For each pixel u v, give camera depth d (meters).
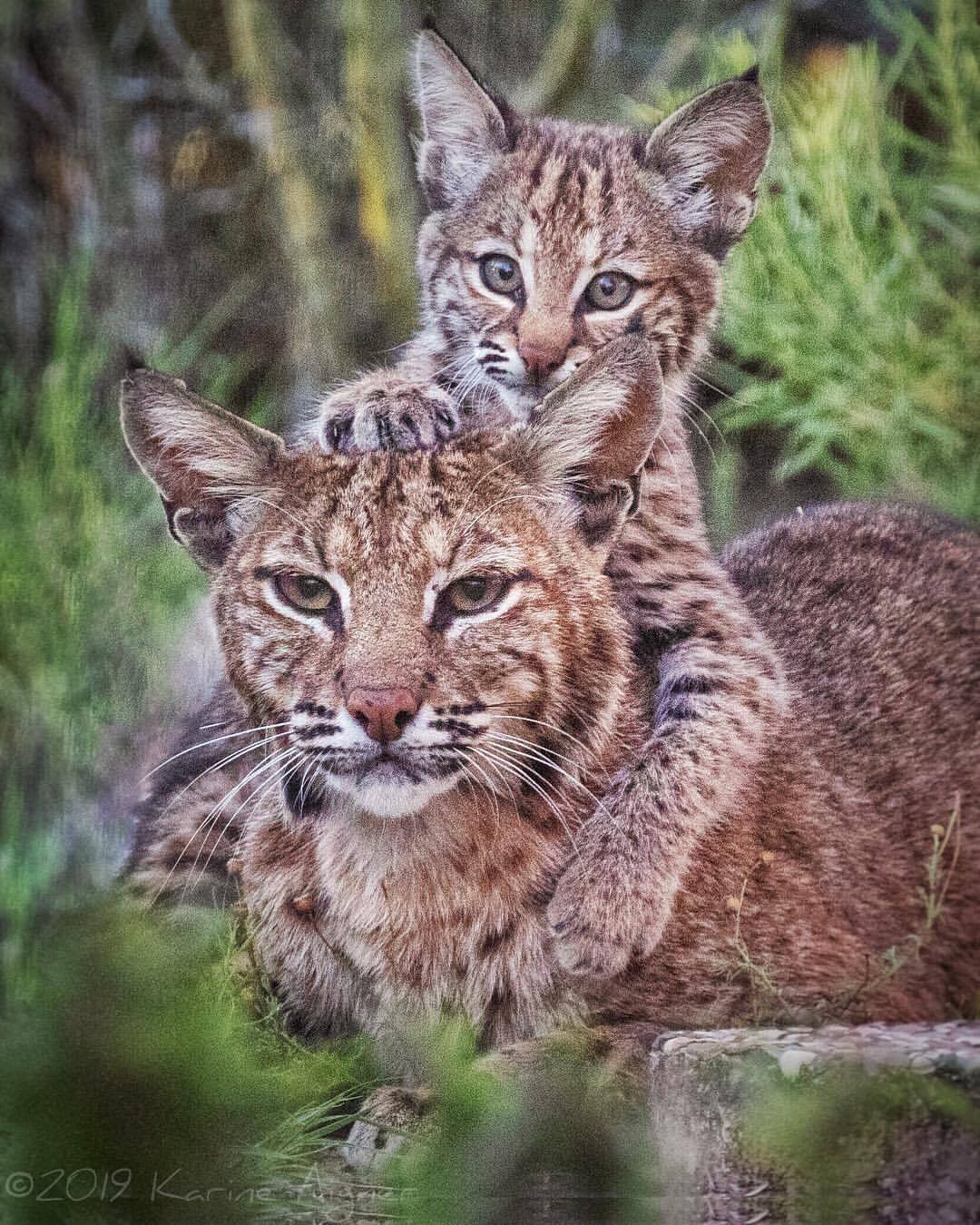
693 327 9.95
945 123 12.10
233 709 8.51
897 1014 7.77
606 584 7.76
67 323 11.12
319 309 11.28
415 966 7.50
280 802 7.59
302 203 11.28
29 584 10.54
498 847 7.46
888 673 8.75
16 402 11.18
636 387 7.59
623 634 7.84
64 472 10.86
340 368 11.27
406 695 6.97
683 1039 6.76
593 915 7.46
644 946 7.51
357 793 7.11
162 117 11.56
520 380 9.52
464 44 11.55
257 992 7.69
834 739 8.42
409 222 11.24
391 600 7.20
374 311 11.31
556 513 7.61
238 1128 6.78
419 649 7.11
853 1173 6.10
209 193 11.51
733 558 9.75
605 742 7.72
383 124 11.23
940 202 11.90
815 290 11.32
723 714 8.23
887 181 11.81
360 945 7.52
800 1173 6.18
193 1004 7.05
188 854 8.52
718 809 7.89
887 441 11.17
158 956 7.20
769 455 11.37
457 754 7.13
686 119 9.84
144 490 10.93
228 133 11.52
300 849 7.61
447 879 7.45
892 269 11.46
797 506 11.13
